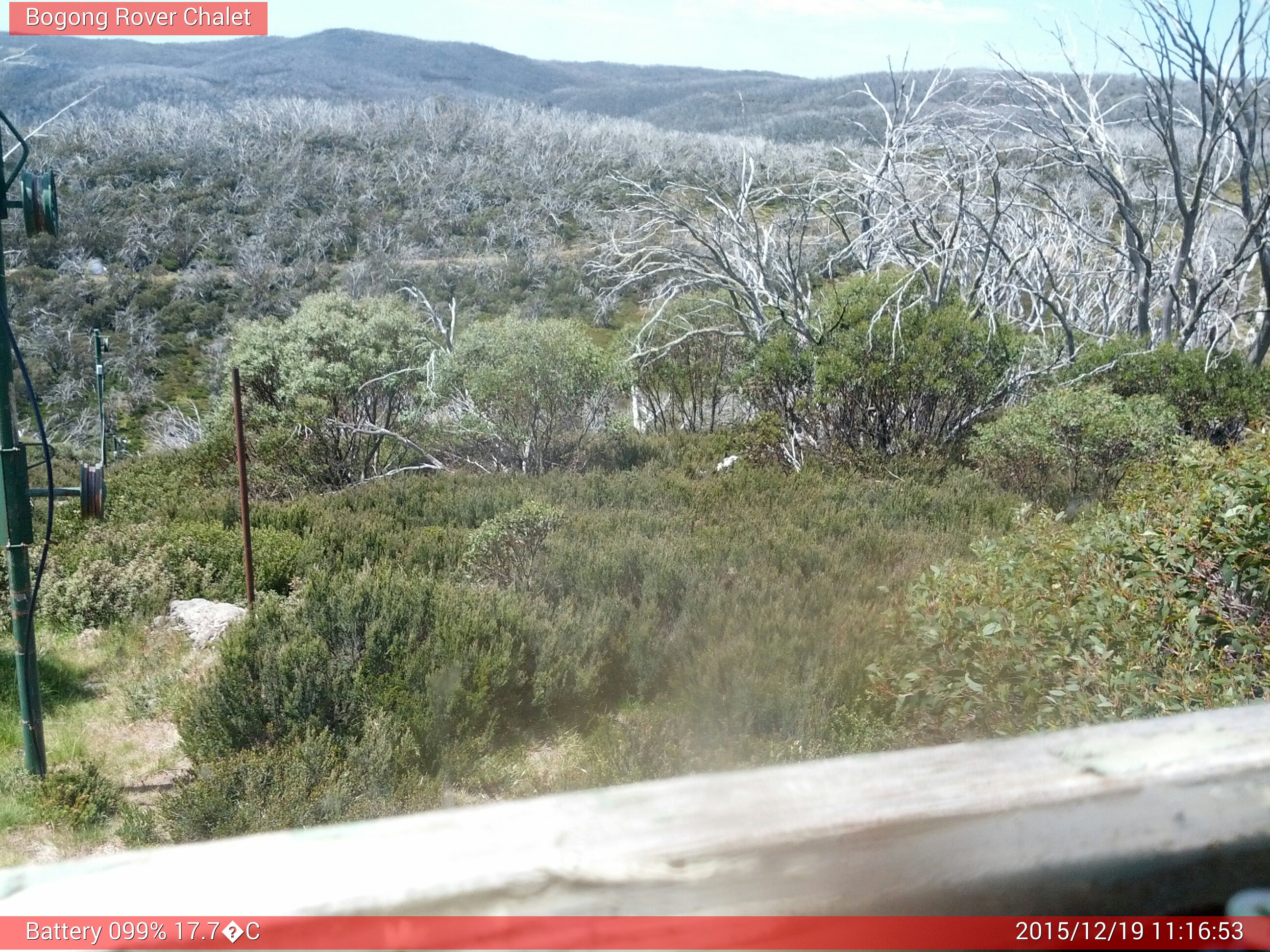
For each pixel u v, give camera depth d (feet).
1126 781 2.88
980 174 52.90
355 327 47.73
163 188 134.21
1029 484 36.81
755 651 20.92
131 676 23.32
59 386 91.50
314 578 25.86
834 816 2.60
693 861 2.47
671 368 55.67
